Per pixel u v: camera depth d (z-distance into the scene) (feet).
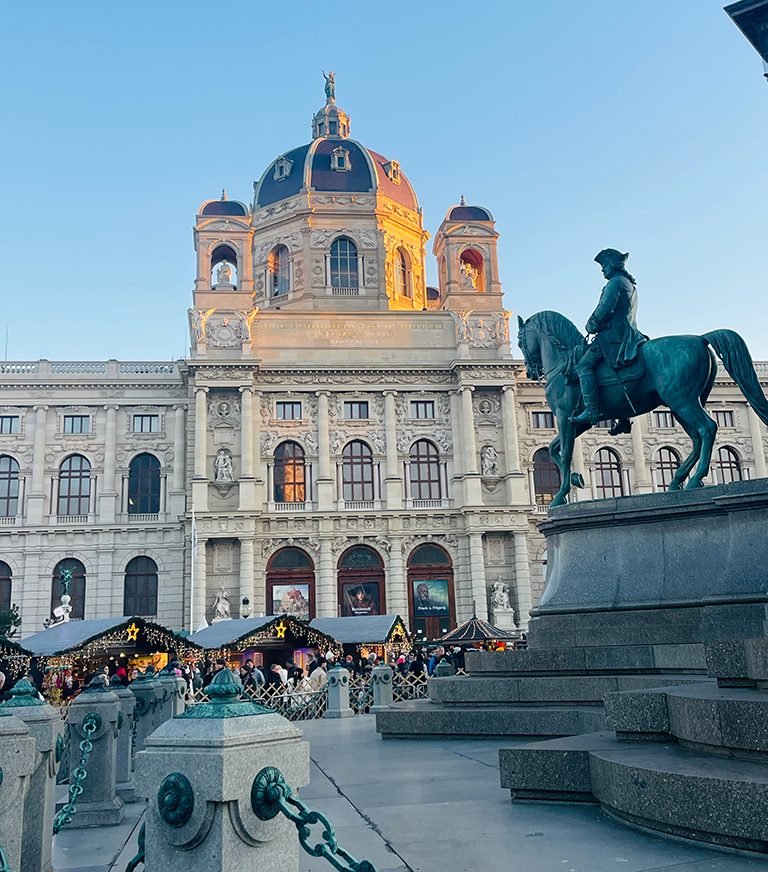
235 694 14.97
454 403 192.13
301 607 177.47
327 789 31.53
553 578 47.75
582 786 26.71
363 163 223.10
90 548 179.11
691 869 19.26
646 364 47.55
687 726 25.48
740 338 44.60
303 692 87.25
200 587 170.30
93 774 31.86
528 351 55.11
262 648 123.65
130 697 39.50
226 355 185.37
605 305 48.32
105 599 176.76
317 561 178.91
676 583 42.98
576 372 49.85
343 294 209.77
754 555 39.55
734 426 204.95
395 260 219.82
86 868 23.93
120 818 31.81
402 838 23.50
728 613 38.86
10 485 182.70
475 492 184.14
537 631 46.06
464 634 110.01
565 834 23.17
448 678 46.19
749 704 22.90
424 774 33.88
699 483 44.78
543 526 48.98
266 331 190.80
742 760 23.15
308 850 13.61
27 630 173.47
